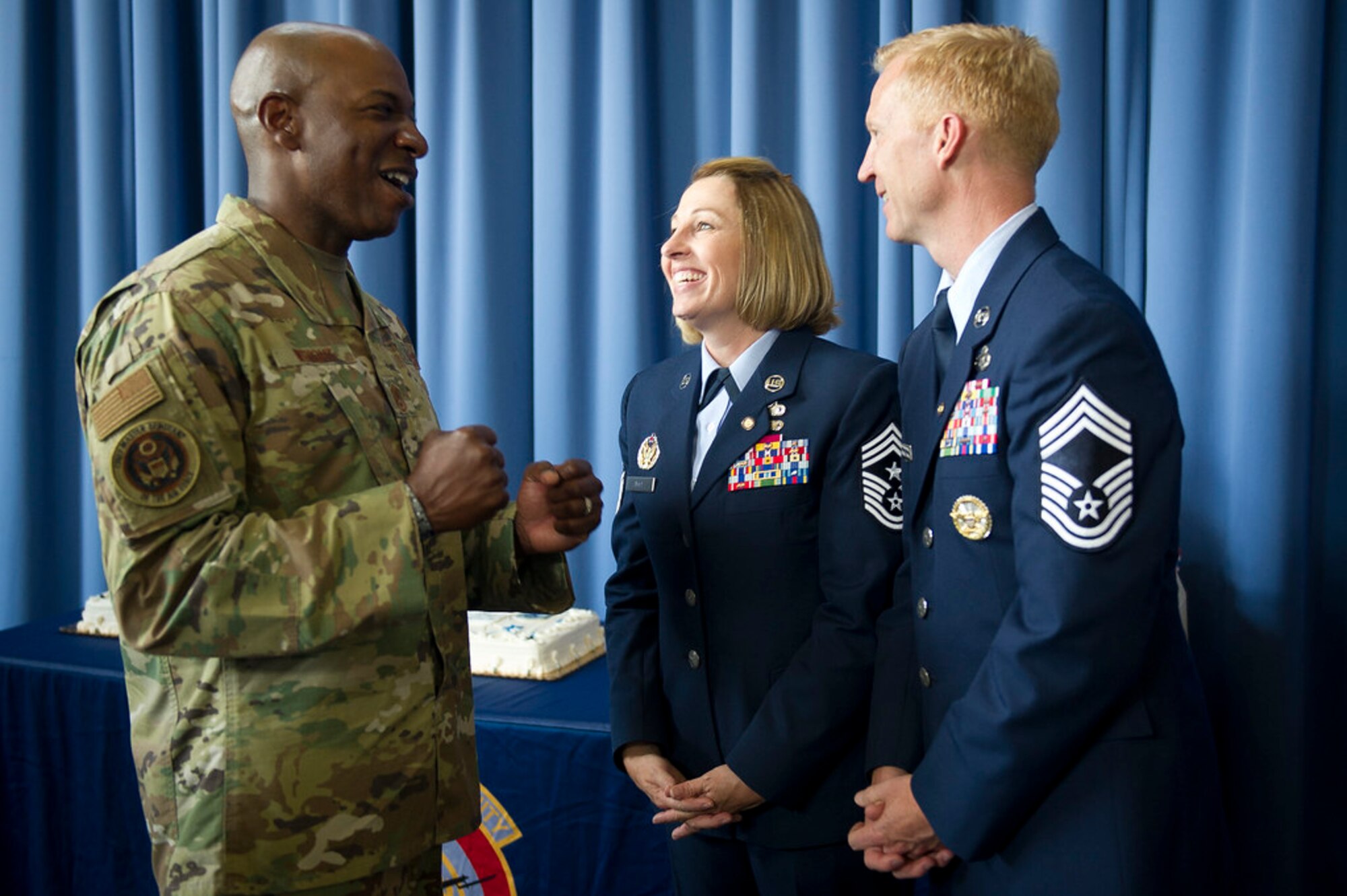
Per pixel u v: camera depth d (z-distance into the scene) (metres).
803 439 1.22
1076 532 0.88
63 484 2.69
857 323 1.98
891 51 1.11
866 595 1.17
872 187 1.99
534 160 2.13
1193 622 1.75
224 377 0.94
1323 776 1.77
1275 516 1.64
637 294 2.07
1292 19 1.60
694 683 1.25
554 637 1.71
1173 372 1.74
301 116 1.04
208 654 0.91
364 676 0.99
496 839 1.50
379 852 1.00
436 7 2.17
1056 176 1.77
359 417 1.03
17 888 1.80
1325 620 1.75
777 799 1.15
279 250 1.03
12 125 2.55
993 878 0.97
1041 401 0.92
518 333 2.21
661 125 2.13
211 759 0.95
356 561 0.92
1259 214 1.63
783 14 1.99
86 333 0.97
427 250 2.23
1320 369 1.72
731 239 1.26
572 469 1.17
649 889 1.44
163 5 2.42
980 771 0.92
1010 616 0.93
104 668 1.73
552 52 2.09
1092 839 0.91
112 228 2.55
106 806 1.72
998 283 1.01
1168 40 1.71
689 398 1.31
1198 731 0.97
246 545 0.90
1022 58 1.03
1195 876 0.93
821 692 1.15
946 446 1.04
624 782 1.44
